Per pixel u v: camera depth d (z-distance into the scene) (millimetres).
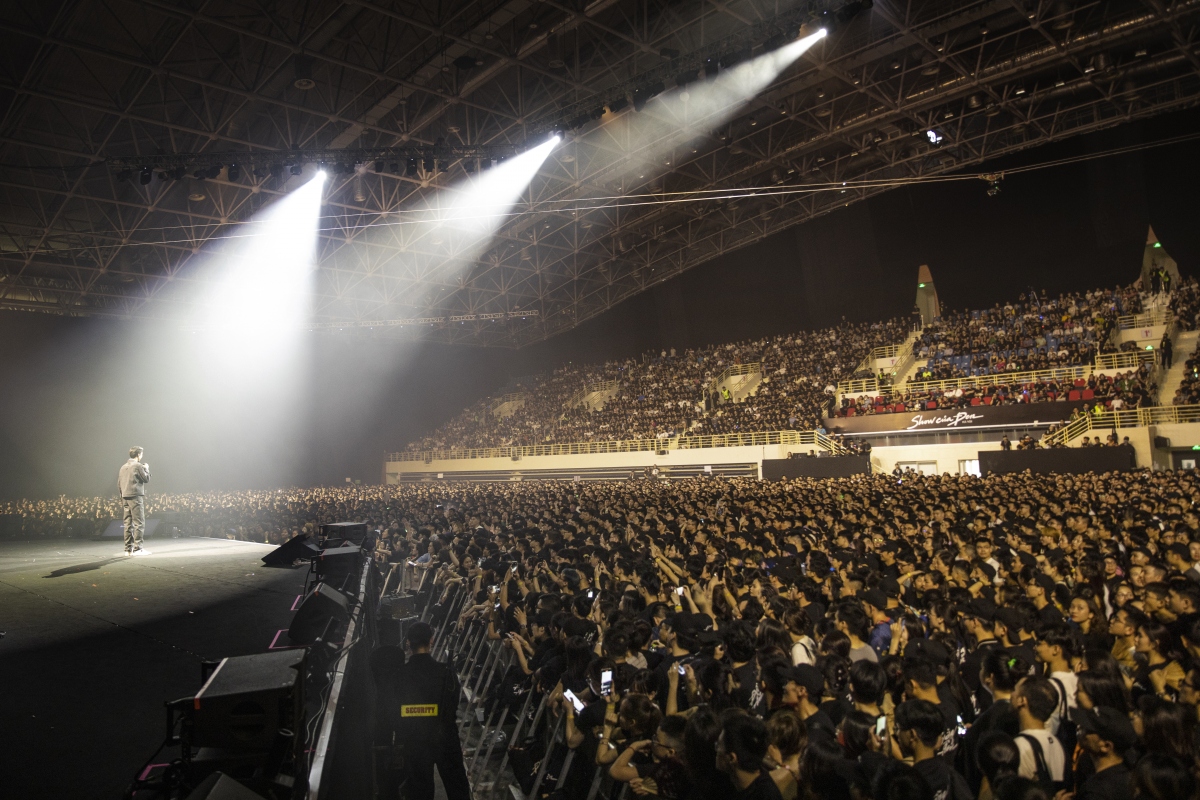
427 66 22938
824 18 18312
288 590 9258
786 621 5512
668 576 8383
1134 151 32469
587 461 42781
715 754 3516
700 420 40406
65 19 18875
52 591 9211
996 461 26562
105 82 22234
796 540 10766
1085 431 27125
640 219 38438
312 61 22453
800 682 4227
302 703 3621
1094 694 3727
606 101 23281
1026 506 14039
